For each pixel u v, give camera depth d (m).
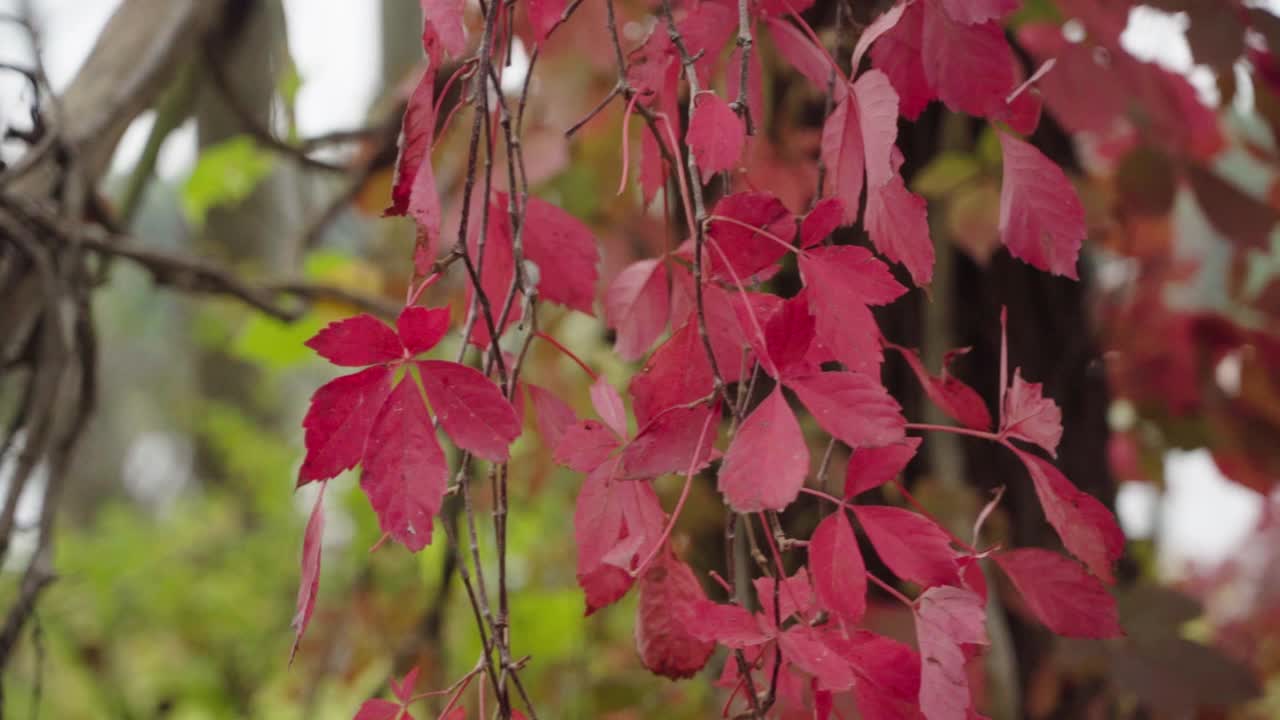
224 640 6.74
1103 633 1.53
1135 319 2.84
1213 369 2.77
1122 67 1.97
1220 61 1.87
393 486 1.44
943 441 2.15
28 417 2.14
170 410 11.12
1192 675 2.14
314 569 1.44
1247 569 4.82
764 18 1.58
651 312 1.59
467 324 1.49
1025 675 2.23
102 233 2.43
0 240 2.25
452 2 1.46
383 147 2.95
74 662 6.62
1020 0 1.48
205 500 8.69
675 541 1.91
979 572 1.54
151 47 2.31
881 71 1.52
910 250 1.47
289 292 2.75
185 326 8.96
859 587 1.46
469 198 1.47
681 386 1.50
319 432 1.44
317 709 4.18
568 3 1.55
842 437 1.42
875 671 1.45
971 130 2.26
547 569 3.85
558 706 3.26
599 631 3.42
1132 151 2.31
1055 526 1.51
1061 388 2.34
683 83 1.85
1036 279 2.32
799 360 1.43
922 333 2.21
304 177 3.80
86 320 2.20
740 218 1.46
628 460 1.45
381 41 3.92
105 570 7.07
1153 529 3.86
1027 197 1.51
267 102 2.88
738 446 1.42
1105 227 2.59
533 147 2.44
